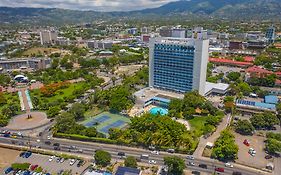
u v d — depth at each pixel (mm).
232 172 193625
